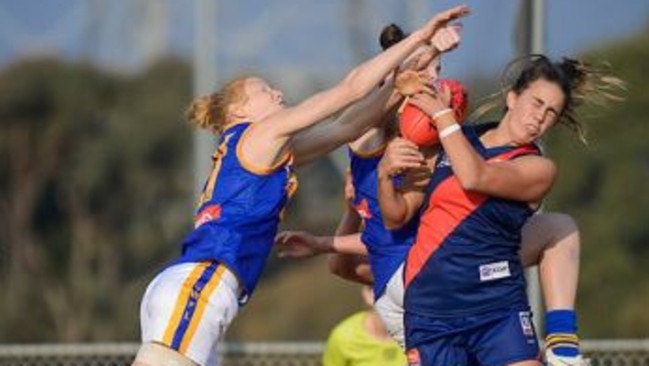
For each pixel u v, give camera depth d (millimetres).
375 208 24375
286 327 89062
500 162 22672
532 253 24047
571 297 23734
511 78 23812
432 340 23125
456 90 23547
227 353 36312
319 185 101500
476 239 22828
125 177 107750
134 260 104500
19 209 105688
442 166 23141
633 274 86875
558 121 23750
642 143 91000
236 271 24125
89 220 105562
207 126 25609
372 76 23297
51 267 102875
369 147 24672
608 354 35594
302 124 23781
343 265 27344
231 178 24344
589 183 91375
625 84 24438
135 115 111812
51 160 108375
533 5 30797
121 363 39625
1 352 36125
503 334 22922
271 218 24375
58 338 96625
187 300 23922
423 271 23078
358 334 32719
